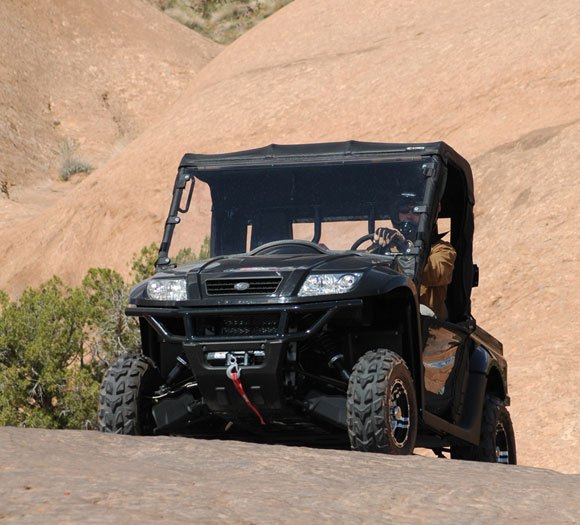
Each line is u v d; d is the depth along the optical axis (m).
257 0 160.38
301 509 11.48
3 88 118.19
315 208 20.86
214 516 10.81
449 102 71.06
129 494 11.56
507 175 59.09
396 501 12.23
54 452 14.27
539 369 43.34
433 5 85.94
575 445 38.25
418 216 20.31
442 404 21.23
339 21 89.75
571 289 48.75
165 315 18.28
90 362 41.88
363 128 73.25
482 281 51.62
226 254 21.05
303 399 18.28
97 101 123.06
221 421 19.80
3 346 40.66
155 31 138.75
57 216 83.56
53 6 133.62
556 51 70.50
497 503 12.34
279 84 82.62
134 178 81.56
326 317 17.55
